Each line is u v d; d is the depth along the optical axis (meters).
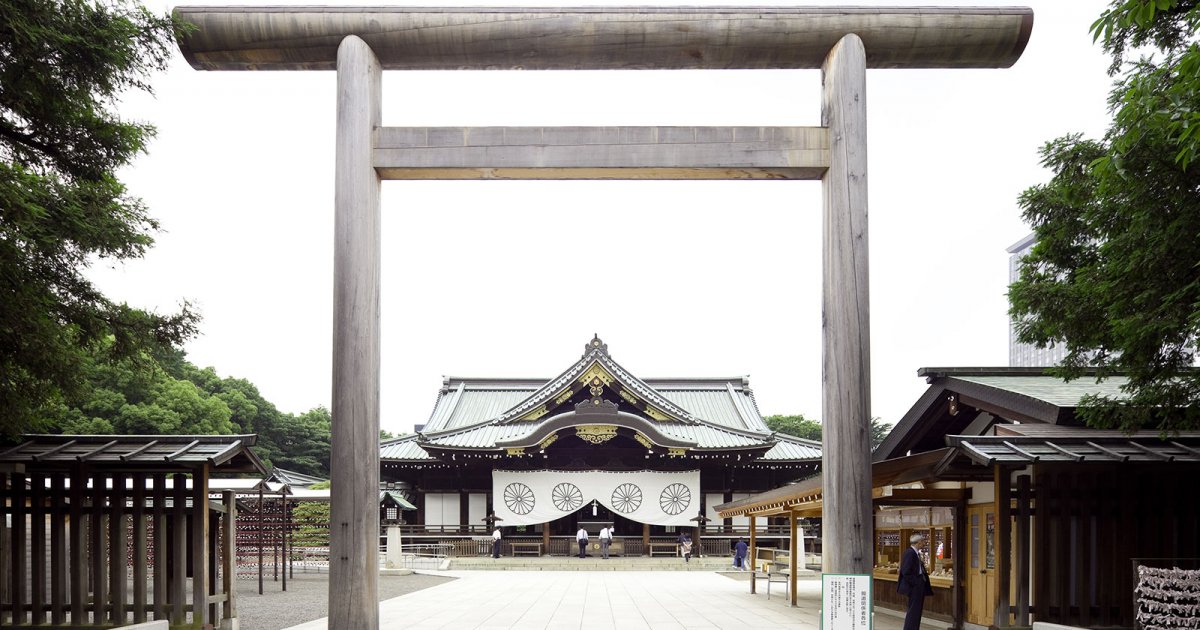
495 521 41.09
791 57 9.38
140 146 12.48
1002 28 9.25
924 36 9.25
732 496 43.47
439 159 9.09
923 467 13.54
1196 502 11.92
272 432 65.38
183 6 9.30
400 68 9.57
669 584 28.28
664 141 9.13
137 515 13.07
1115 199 10.07
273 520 26.67
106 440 13.36
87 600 13.23
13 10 10.23
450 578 31.27
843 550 8.63
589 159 9.09
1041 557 11.91
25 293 10.91
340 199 8.95
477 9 9.23
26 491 13.09
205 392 54.25
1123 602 11.77
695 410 50.62
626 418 39.91
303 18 9.23
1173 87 7.94
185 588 13.10
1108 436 12.04
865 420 8.75
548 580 30.16
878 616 18.34
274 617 17.03
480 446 40.84
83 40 10.83
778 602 21.84
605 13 9.20
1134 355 10.03
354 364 8.74
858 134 9.05
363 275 8.86
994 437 12.01
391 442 44.69
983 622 14.65
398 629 15.85
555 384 41.94
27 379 12.03
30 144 11.99
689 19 9.19
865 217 8.98
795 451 43.78
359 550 8.58
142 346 13.06
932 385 16.33
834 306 8.97
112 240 11.74
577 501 41.25
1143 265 9.45
